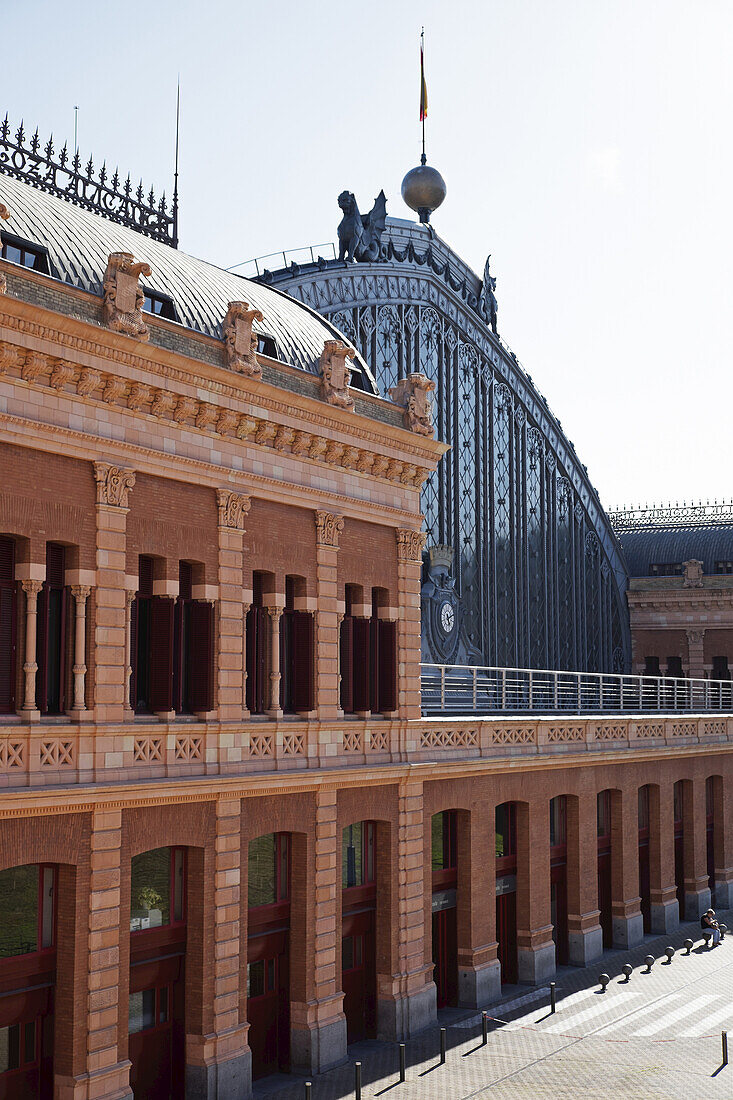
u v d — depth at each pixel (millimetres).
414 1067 27469
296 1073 27000
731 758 53781
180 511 24516
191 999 24266
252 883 26734
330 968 28047
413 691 32000
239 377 25250
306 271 46344
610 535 73062
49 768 21141
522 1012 32781
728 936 44969
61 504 21688
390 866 30547
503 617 59031
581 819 39781
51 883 21703
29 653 20922
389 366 51062
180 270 28641
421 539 32781
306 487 28000
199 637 24922
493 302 60500
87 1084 21234
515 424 62031
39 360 20969
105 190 32781
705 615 73312
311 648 28266
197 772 24312
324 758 28266
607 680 71312
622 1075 26891
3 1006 20781
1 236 22375
